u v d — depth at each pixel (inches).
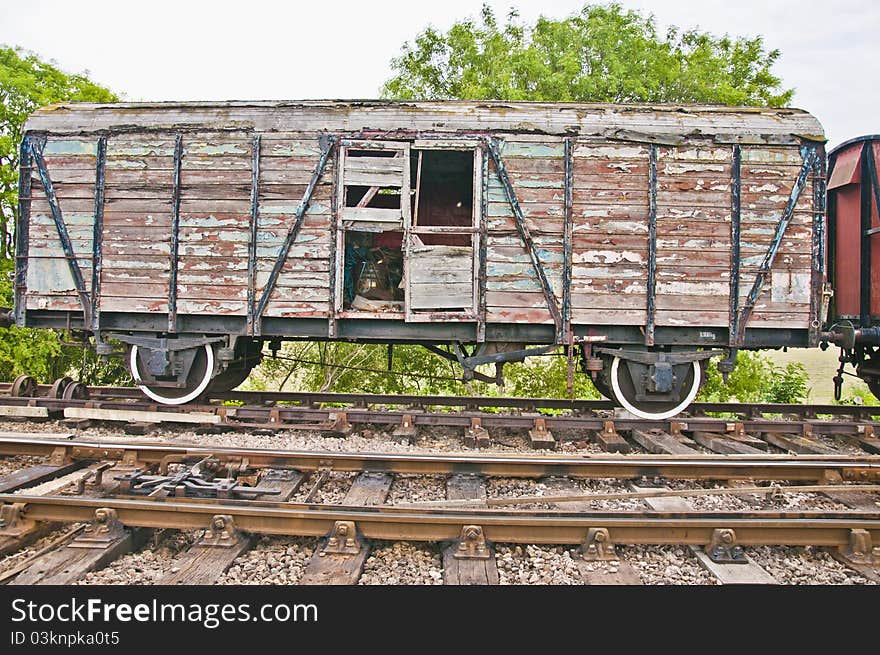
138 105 311.4
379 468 223.6
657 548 168.1
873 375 335.9
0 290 518.9
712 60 769.6
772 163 291.4
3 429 285.1
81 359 598.9
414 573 154.6
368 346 618.8
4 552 158.9
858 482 220.4
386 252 374.6
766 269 291.3
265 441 271.7
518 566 158.1
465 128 293.7
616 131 291.9
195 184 300.2
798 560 163.8
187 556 156.1
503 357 303.6
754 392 598.5
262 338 354.3
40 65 588.1
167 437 281.4
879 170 310.7
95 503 167.0
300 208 295.6
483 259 294.4
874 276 310.7
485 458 222.2
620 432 302.8
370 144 293.6
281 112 301.6
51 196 306.0
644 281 293.3
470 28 779.4
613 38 741.9
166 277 302.4
